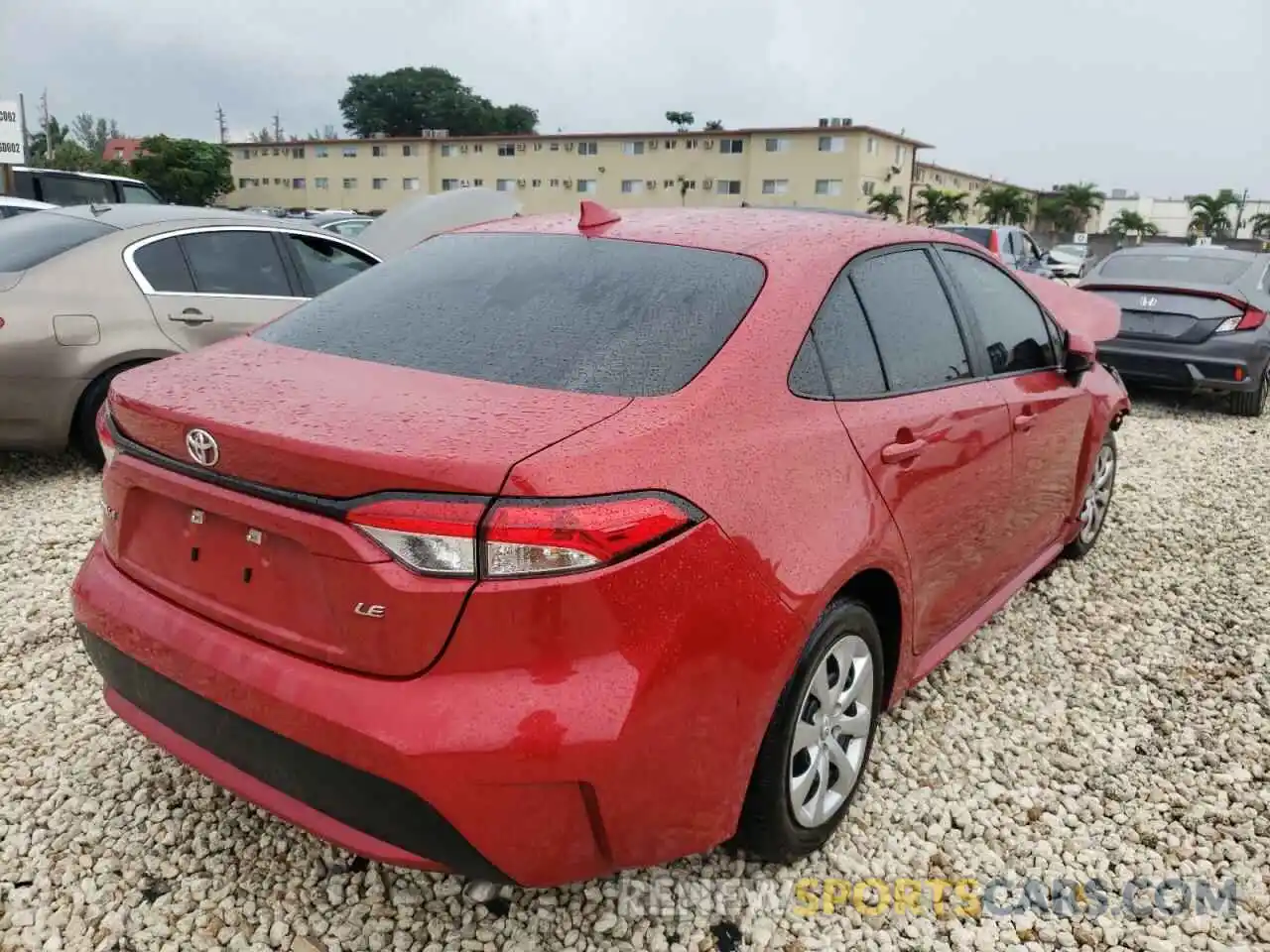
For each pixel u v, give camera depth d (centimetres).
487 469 183
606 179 6075
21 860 257
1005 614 430
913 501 274
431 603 184
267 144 6900
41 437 533
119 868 256
